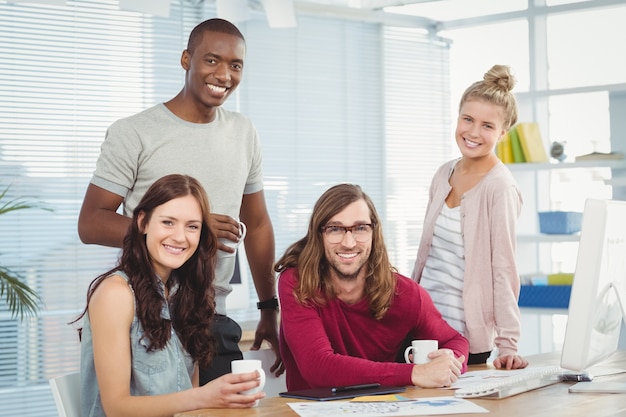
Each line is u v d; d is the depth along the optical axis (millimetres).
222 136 3258
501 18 6488
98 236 3098
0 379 5453
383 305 2967
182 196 2662
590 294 2424
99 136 5801
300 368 2869
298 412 2277
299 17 6516
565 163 5551
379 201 6852
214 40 3156
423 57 7012
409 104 6961
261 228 3525
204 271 2787
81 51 5742
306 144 6547
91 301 2588
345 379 2729
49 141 5645
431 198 3516
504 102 3348
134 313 2611
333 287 2953
